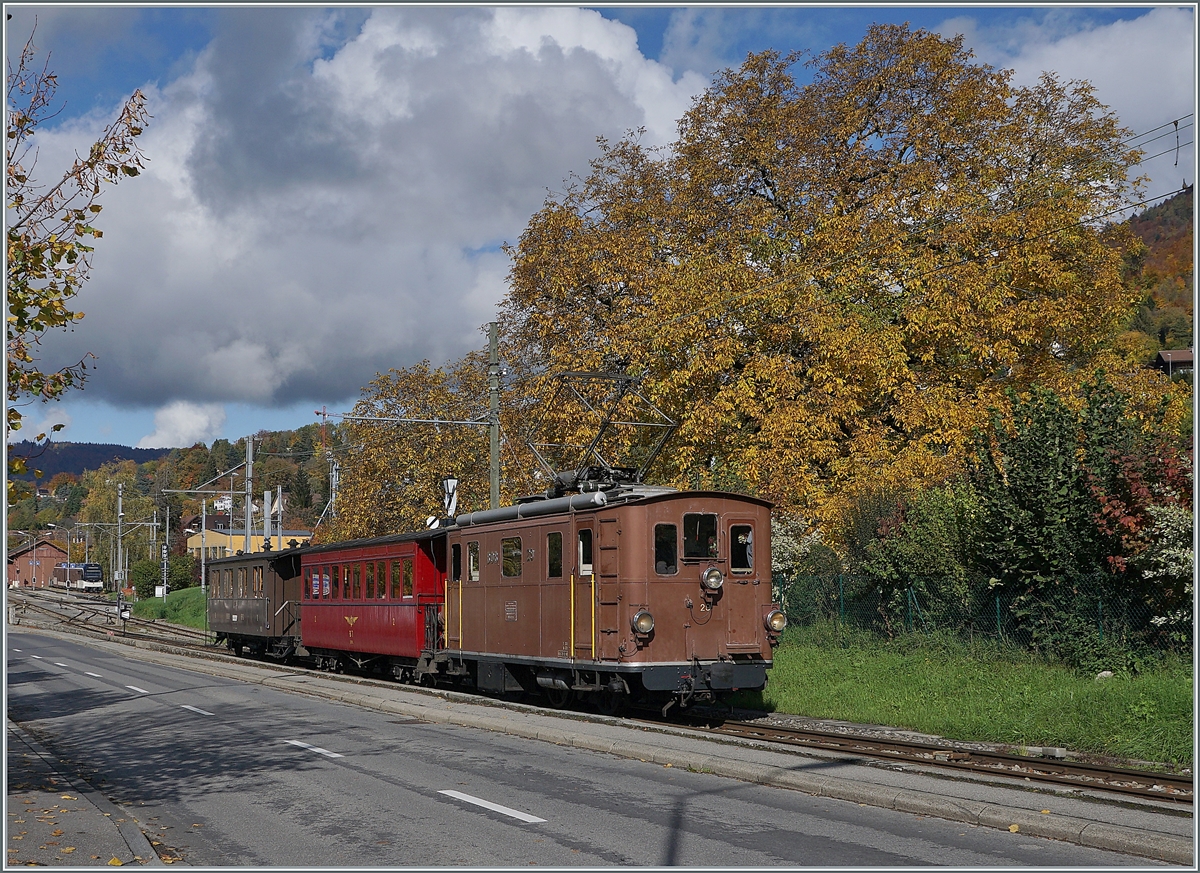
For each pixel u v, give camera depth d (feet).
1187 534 52.60
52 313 35.40
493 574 66.23
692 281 94.43
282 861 27.45
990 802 31.48
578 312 104.68
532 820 31.48
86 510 459.32
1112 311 108.58
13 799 35.37
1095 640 58.49
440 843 28.84
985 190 108.99
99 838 29.60
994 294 93.56
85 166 36.04
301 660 114.52
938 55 108.78
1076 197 104.99
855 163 108.37
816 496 86.94
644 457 105.40
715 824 30.66
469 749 46.98
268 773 41.19
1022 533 63.05
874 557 76.13
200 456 523.29
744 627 56.59
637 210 111.14
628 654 53.98
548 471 74.59
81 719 64.13
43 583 508.53
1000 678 58.90
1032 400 66.13
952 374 101.19
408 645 77.87
